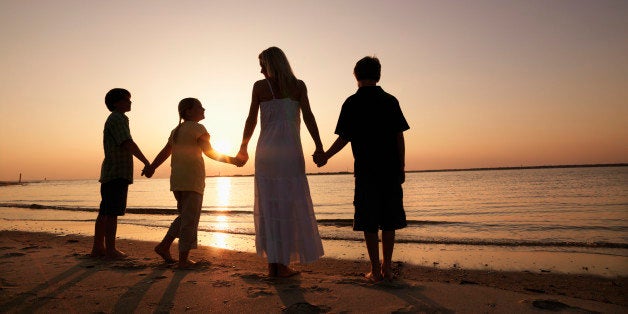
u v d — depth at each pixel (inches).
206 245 319.6
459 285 120.9
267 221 129.1
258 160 131.6
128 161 180.9
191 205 155.6
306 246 127.4
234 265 201.2
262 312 96.2
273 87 129.3
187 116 161.0
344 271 205.8
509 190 1923.0
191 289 118.3
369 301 103.7
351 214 889.5
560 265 237.5
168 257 169.0
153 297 110.0
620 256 271.3
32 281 130.0
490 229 510.6
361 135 127.2
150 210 917.8
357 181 129.3
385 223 126.7
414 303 101.4
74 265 159.3
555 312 94.8
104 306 102.1
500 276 204.2
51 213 759.1
